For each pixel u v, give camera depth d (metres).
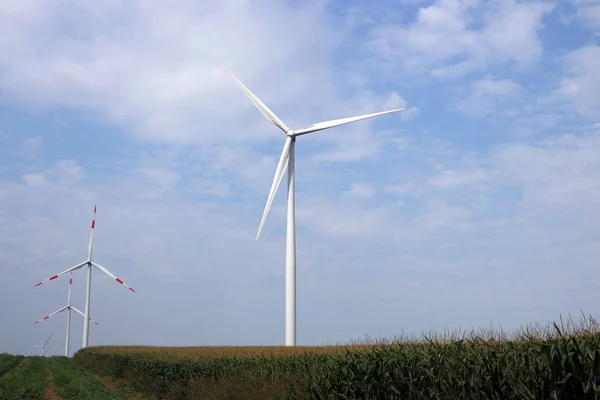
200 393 25.23
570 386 10.05
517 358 11.52
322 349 28.69
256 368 25.52
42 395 27.48
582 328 11.73
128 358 42.78
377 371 15.59
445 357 13.30
